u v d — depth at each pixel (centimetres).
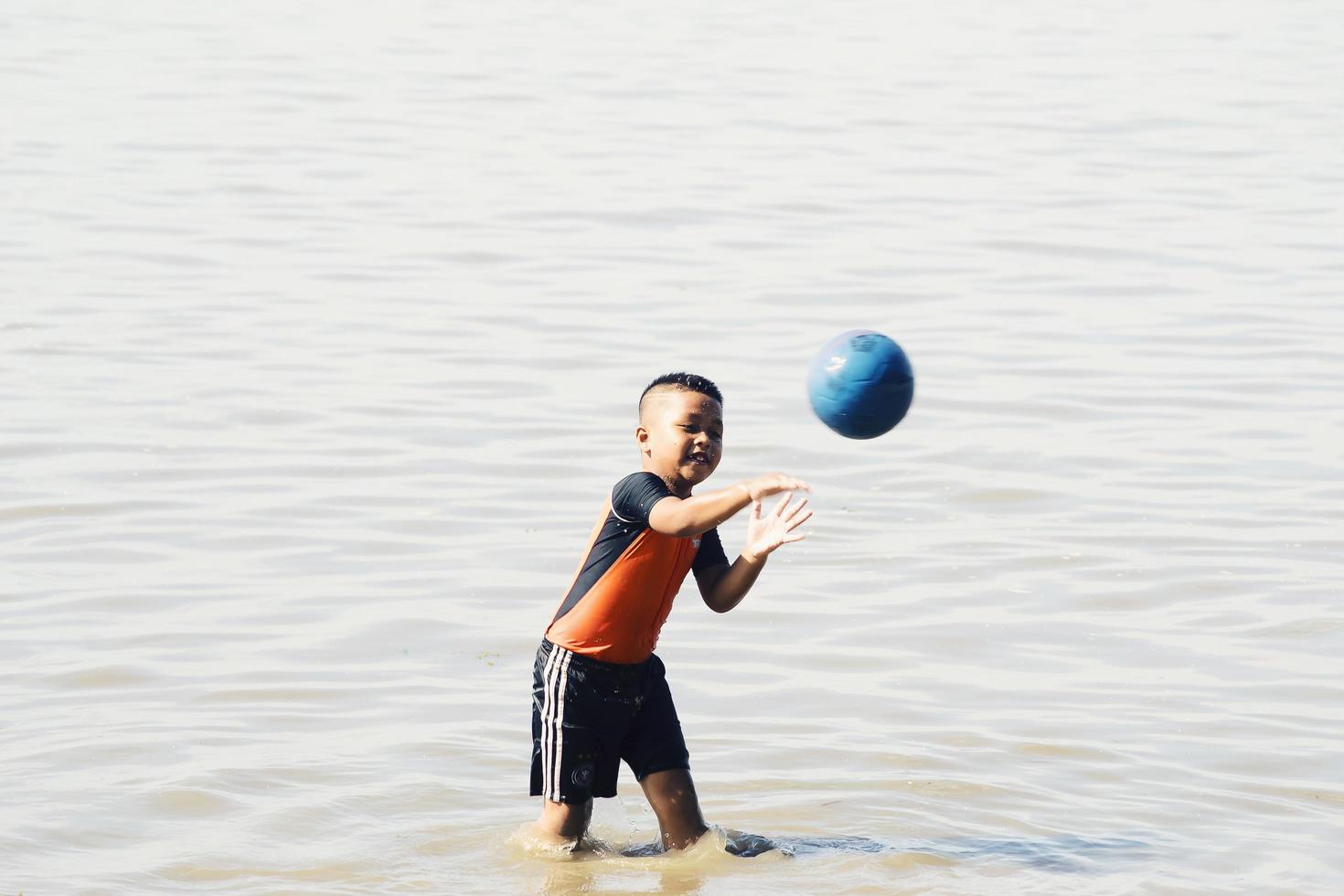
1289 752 2191
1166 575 2861
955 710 2322
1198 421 3706
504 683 2400
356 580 2808
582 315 4516
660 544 1850
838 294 4728
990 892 1759
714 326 4422
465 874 1802
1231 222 5544
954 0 10325
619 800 2066
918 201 5806
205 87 7675
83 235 5250
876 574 2872
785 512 1872
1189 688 2409
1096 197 5884
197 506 3147
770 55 8550
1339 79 8012
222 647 2509
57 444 3456
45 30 9038
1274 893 1767
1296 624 2653
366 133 6819
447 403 3794
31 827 1886
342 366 4056
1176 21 9644
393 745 2167
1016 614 2697
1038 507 3206
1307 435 3616
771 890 1766
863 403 1848
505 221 5512
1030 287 4809
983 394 3888
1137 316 4525
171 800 1972
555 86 7781
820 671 2462
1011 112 7269
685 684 2411
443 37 8969
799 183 6044
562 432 3616
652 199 5803
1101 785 2078
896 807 2002
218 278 4825
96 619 2609
